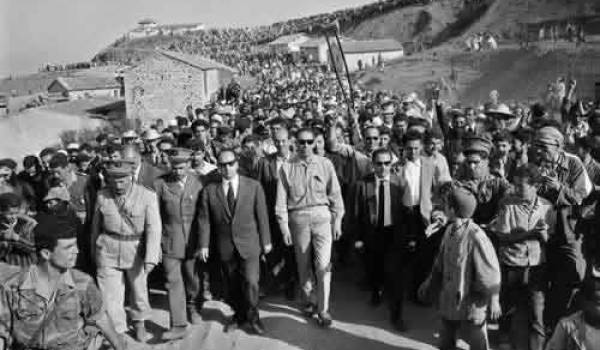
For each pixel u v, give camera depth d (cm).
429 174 773
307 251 720
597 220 605
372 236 748
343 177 876
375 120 1101
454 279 560
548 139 662
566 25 6234
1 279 438
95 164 874
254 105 2170
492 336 687
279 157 811
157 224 662
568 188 637
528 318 627
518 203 610
